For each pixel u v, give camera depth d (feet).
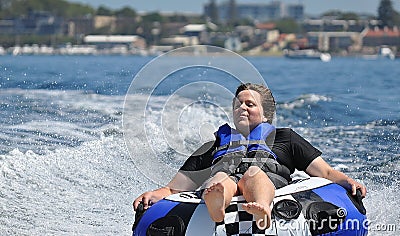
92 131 82.94
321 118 97.81
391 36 645.92
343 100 114.62
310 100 112.88
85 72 159.22
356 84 157.69
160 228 45.44
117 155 71.77
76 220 54.70
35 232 51.83
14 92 116.47
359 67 267.39
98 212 56.75
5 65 199.93
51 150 72.84
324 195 47.37
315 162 50.93
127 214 56.65
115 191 61.87
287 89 145.38
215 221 43.50
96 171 66.74
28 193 59.82
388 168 69.77
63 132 82.23
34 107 99.45
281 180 47.83
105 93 116.98
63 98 109.91
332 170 50.98
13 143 75.66
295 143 50.80
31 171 65.26
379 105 110.11
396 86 149.59
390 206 57.72
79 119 90.89
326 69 243.40
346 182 49.98
